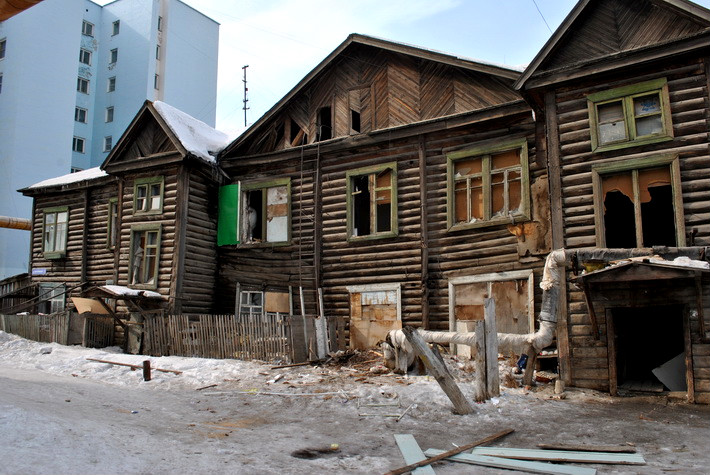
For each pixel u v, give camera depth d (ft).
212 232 61.31
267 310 57.11
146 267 59.36
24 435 18.58
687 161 36.06
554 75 39.93
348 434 25.99
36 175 112.37
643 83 38.01
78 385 37.06
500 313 45.52
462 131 49.73
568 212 38.78
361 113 55.06
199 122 68.13
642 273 31.96
